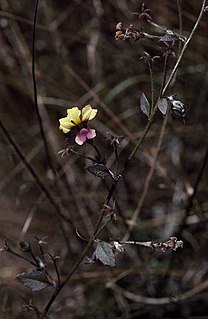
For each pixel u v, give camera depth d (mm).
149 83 771
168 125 737
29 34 808
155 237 702
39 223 748
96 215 737
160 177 758
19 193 739
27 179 767
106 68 793
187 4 736
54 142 758
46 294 724
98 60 787
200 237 702
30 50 805
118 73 779
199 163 738
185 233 695
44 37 805
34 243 740
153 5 745
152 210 746
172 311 685
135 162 775
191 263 696
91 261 433
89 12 809
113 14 777
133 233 696
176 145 745
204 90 727
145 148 763
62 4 827
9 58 783
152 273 680
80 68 819
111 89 783
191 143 752
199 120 733
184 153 728
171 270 684
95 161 411
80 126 407
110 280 683
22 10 810
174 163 737
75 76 729
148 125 415
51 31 749
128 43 770
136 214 658
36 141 776
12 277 710
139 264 682
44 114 760
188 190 688
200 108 729
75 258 712
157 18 746
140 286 698
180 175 727
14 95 801
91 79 810
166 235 694
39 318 502
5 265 724
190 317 679
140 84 785
